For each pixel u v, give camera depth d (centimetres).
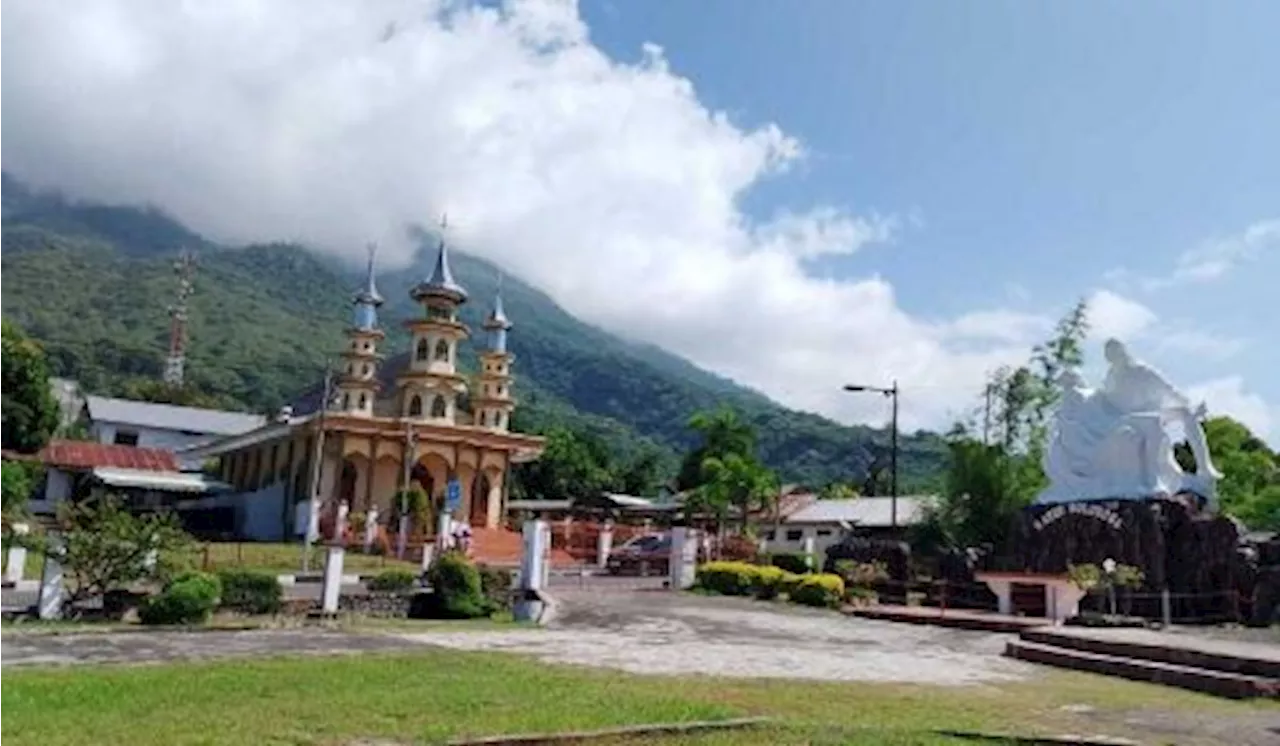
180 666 1480
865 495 8756
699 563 4166
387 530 5228
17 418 5984
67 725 1024
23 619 2208
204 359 15262
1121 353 4222
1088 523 3853
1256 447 6041
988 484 4978
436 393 6325
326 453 5903
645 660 1841
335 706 1177
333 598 2572
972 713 1347
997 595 3353
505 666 1614
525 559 2808
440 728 1075
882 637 2581
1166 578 3597
